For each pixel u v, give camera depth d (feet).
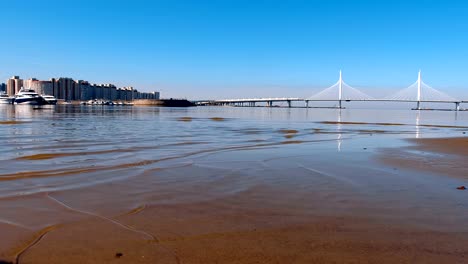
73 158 48.44
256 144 70.23
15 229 21.80
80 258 17.94
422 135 101.24
